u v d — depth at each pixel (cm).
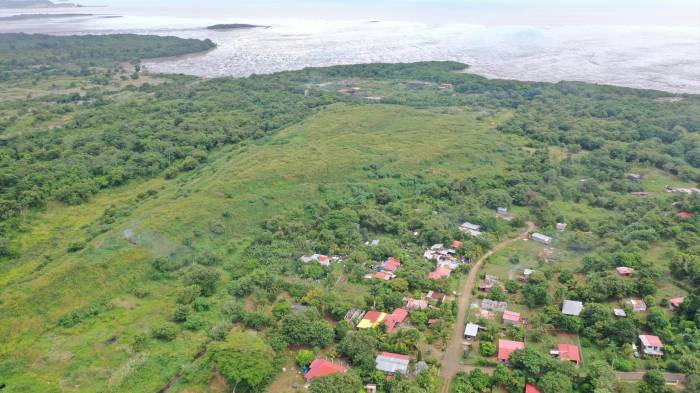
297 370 6700
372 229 10481
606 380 6156
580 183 12481
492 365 6744
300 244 9694
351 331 7219
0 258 9281
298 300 8044
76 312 7625
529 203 11581
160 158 13338
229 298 8144
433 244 9819
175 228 9775
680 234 9531
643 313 7575
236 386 6394
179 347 7069
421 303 7938
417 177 12744
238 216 10531
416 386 6203
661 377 6119
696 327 7100
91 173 12375
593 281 8075
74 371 6612
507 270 8975
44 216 10700
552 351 6900
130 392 6319
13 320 7281
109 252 8825
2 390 6269
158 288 8394
